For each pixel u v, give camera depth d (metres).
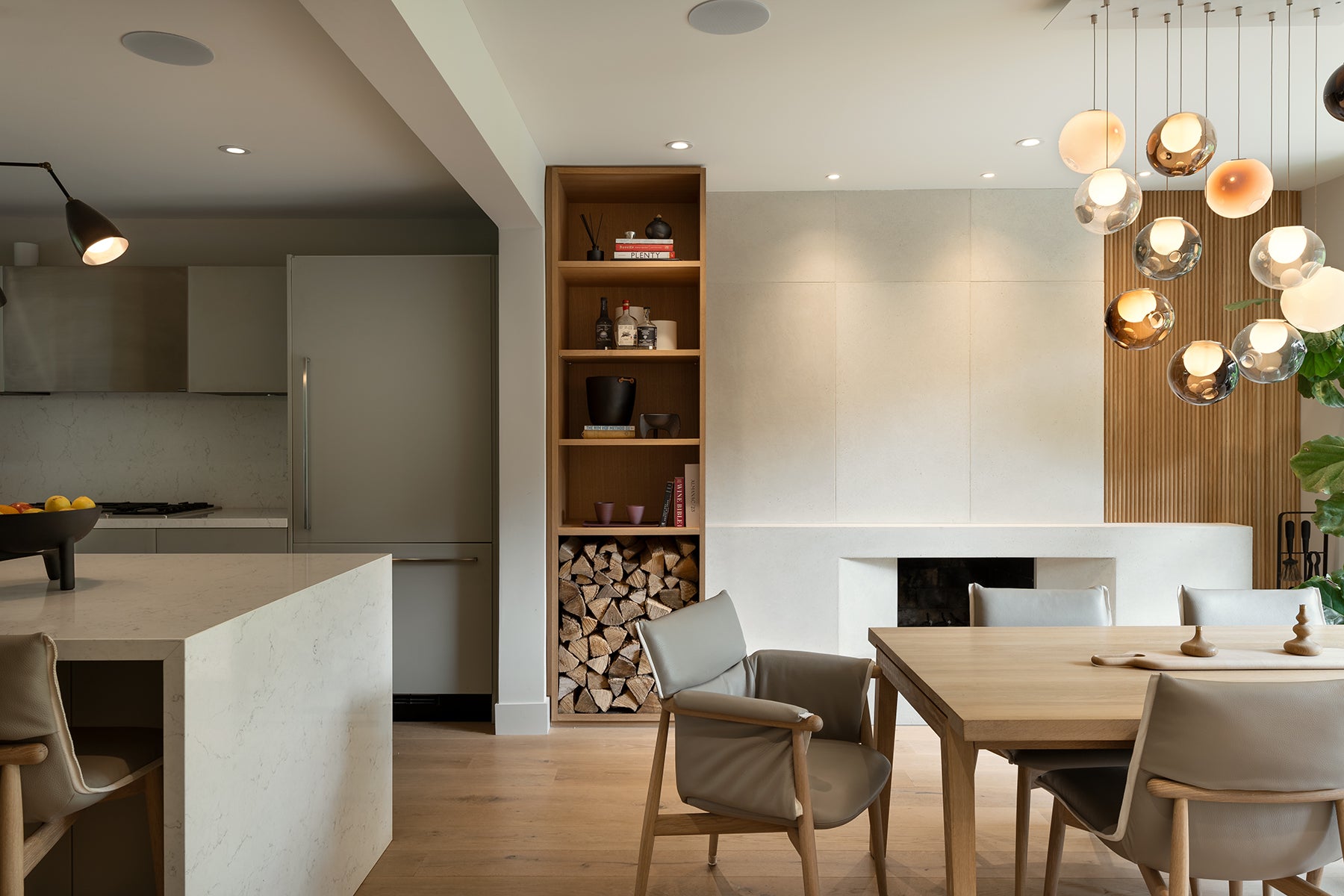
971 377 4.12
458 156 2.69
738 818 2.04
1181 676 2.07
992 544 3.97
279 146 3.33
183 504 4.26
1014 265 4.11
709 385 4.14
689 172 3.75
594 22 2.38
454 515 3.93
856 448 4.13
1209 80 2.80
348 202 4.13
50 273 4.12
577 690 3.92
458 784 3.18
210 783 1.60
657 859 2.60
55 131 3.16
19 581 2.18
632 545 4.00
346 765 2.31
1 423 4.43
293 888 1.97
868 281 4.12
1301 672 2.08
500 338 3.73
